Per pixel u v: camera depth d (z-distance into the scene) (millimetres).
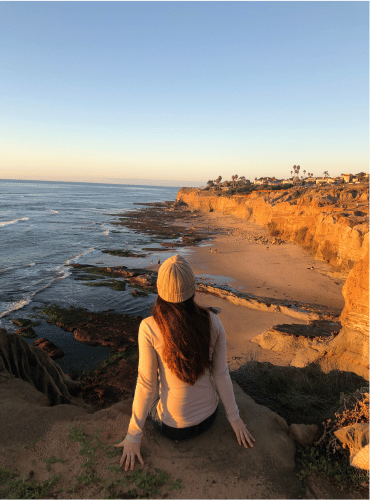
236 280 35719
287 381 4664
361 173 119125
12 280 33719
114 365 17547
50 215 106438
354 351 10867
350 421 2488
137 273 37094
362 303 10852
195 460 2141
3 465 2195
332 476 2123
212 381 2164
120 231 75938
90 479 2033
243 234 72438
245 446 2232
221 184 192875
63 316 24266
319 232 46750
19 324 22812
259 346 18797
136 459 2141
